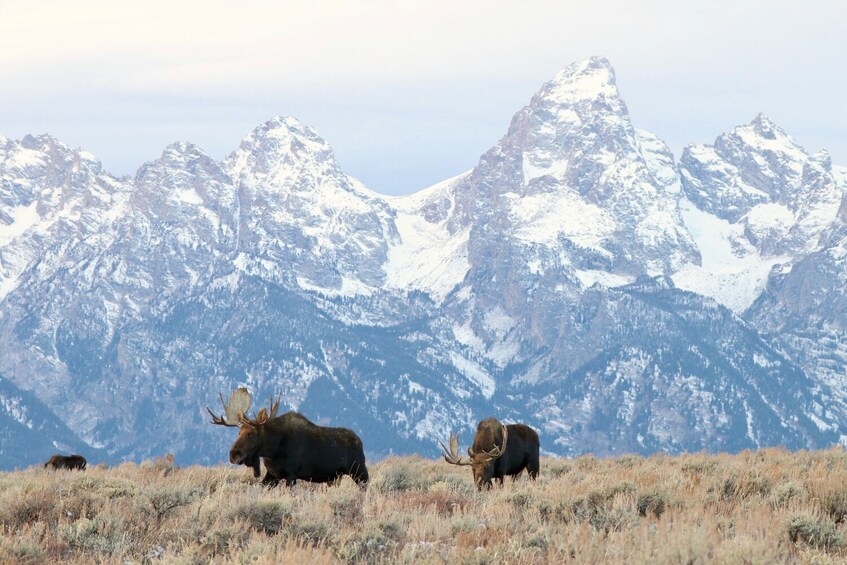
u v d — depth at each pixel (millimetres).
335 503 58688
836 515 55656
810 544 47812
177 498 59125
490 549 45438
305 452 69625
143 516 56125
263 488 67438
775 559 41812
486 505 62344
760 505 56875
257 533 50406
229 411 69688
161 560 45719
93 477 68938
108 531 51062
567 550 44188
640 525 49781
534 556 45062
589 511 54781
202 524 53500
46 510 57031
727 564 40906
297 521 51344
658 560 41469
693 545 41750
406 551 46562
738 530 48969
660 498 57500
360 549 47281
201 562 44812
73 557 47438
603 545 45844
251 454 68188
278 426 69250
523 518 55500
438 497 65562
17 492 62375
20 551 46125
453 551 46250
